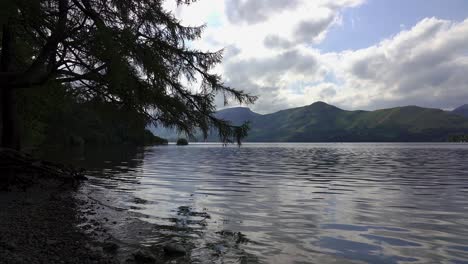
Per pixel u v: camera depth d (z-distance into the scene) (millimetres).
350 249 7125
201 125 12758
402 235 8180
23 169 14414
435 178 21156
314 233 8289
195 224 9062
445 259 6559
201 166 29250
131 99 11773
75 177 16344
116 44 9336
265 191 15094
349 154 59500
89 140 79438
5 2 8188
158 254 6629
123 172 22531
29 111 18625
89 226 8406
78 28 9680
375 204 12172
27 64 14211
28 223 8273
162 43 11312
